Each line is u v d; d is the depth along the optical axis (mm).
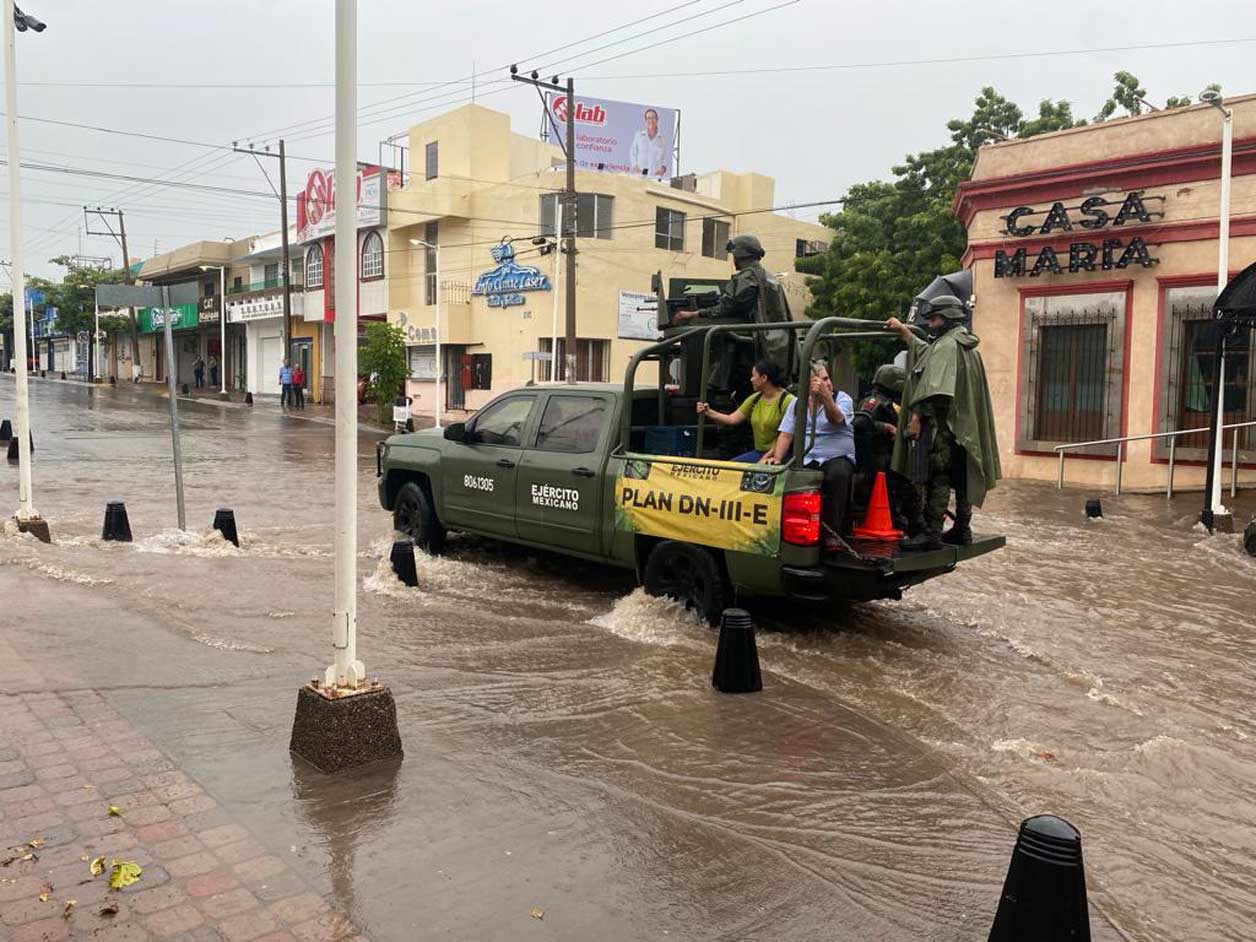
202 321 52312
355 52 4066
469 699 5395
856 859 3732
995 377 18922
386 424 31641
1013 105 29453
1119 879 3795
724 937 3154
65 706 4891
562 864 3578
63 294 58375
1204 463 16125
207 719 4824
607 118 38438
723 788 4340
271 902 3223
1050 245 17906
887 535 6789
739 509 6691
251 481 15898
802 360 6449
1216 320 11992
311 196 41844
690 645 6609
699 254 35688
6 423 22422
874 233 31969
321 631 6648
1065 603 8438
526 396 8727
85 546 9445
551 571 9016
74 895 3201
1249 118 15492
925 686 6098
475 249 35188
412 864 3520
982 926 3277
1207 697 6051
